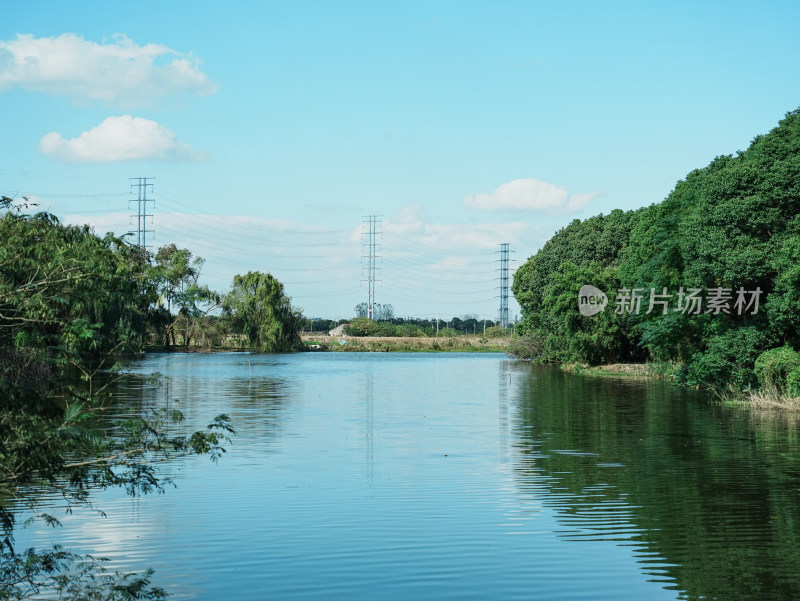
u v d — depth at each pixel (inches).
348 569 461.4
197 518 572.4
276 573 454.9
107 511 592.7
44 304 361.4
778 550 495.5
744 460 819.4
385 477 725.9
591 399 1565.0
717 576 448.1
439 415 1262.3
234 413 1275.8
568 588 431.2
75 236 382.9
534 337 3609.7
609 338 2652.6
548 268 3393.2
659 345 1847.9
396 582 440.5
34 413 334.3
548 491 665.6
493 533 534.6
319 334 7032.5
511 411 1332.4
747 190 1448.1
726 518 573.9
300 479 714.2
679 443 944.3
